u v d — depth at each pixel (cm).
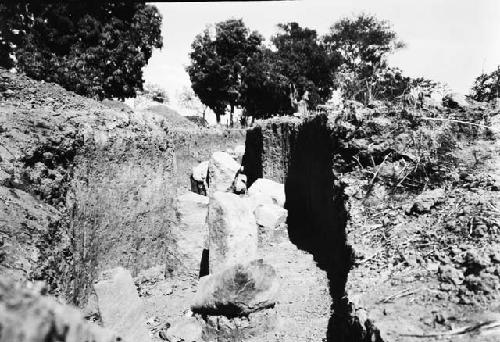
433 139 723
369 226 634
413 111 788
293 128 1210
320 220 941
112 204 812
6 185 529
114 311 605
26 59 1845
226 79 3083
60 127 711
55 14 1902
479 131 710
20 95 936
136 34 2108
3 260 403
